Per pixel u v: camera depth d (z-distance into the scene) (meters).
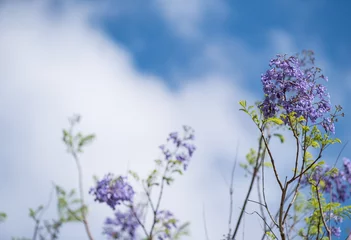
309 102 3.74
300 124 3.77
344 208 3.97
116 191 4.64
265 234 3.90
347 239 3.64
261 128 3.76
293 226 3.97
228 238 4.09
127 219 4.64
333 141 3.73
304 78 3.78
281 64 3.79
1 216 4.55
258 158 4.44
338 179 4.05
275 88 3.77
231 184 4.20
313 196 4.02
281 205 3.63
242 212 4.17
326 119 3.75
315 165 3.76
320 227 3.94
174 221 4.61
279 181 3.65
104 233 4.65
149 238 4.59
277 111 3.77
